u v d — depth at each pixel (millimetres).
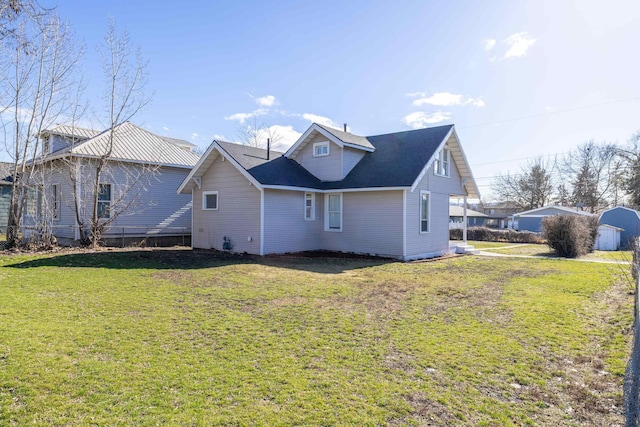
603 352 4656
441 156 17219
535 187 48312
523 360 4391
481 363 4277
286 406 3230
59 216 16906
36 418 2924
